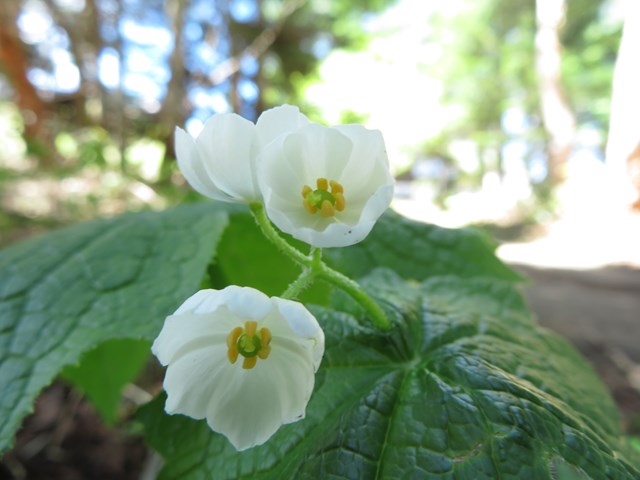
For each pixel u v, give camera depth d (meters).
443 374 0.07
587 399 0.08
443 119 1.42
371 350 0.07
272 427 0.06
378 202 0.05
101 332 0.08
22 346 0.08
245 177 0.06
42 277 0.09
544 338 0.09
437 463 0.06
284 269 0.13
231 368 0.06
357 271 0.11
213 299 0.05
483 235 0.13
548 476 0.06
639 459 0.07
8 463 0.16
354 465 0.06
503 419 0.06
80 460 0.16
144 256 0.09
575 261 0.55
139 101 0.46
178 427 0.07
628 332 0.31
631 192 0.77
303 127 0.06
